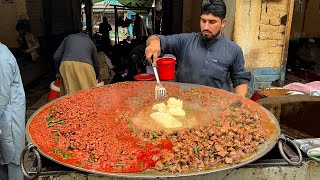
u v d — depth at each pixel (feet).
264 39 13.14
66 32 31.04
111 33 64.80
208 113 7.23
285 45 13.28
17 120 9.25
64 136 6.05
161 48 9.00
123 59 22.91
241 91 8.78
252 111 7.27
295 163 5.40
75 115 7.00
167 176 4.71
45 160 5.48
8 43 25.96
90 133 6.20
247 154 5.46
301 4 25.16
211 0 8.17
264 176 5.76
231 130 6.28
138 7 43.88
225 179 5.67
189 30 26.22
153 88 8.87
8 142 9.20
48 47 29.76
